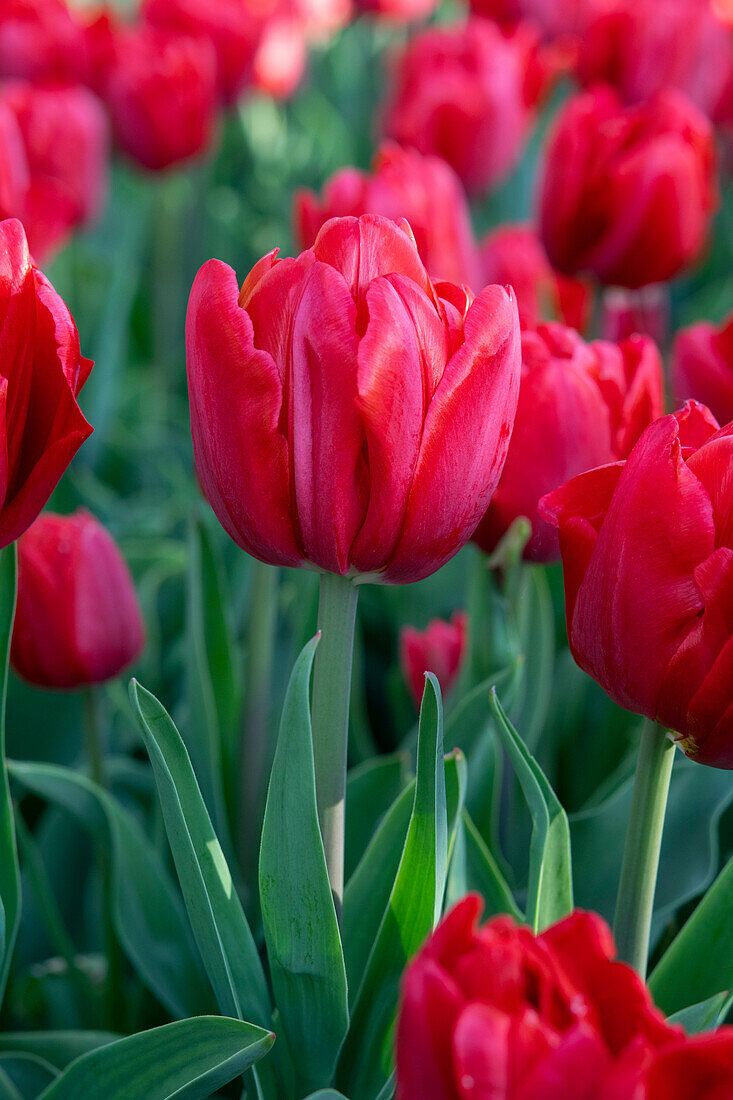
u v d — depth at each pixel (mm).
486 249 1222
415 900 652
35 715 1001
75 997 811
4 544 636
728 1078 550
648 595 604
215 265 611
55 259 1560
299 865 638
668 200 977
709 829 751
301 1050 669
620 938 648
